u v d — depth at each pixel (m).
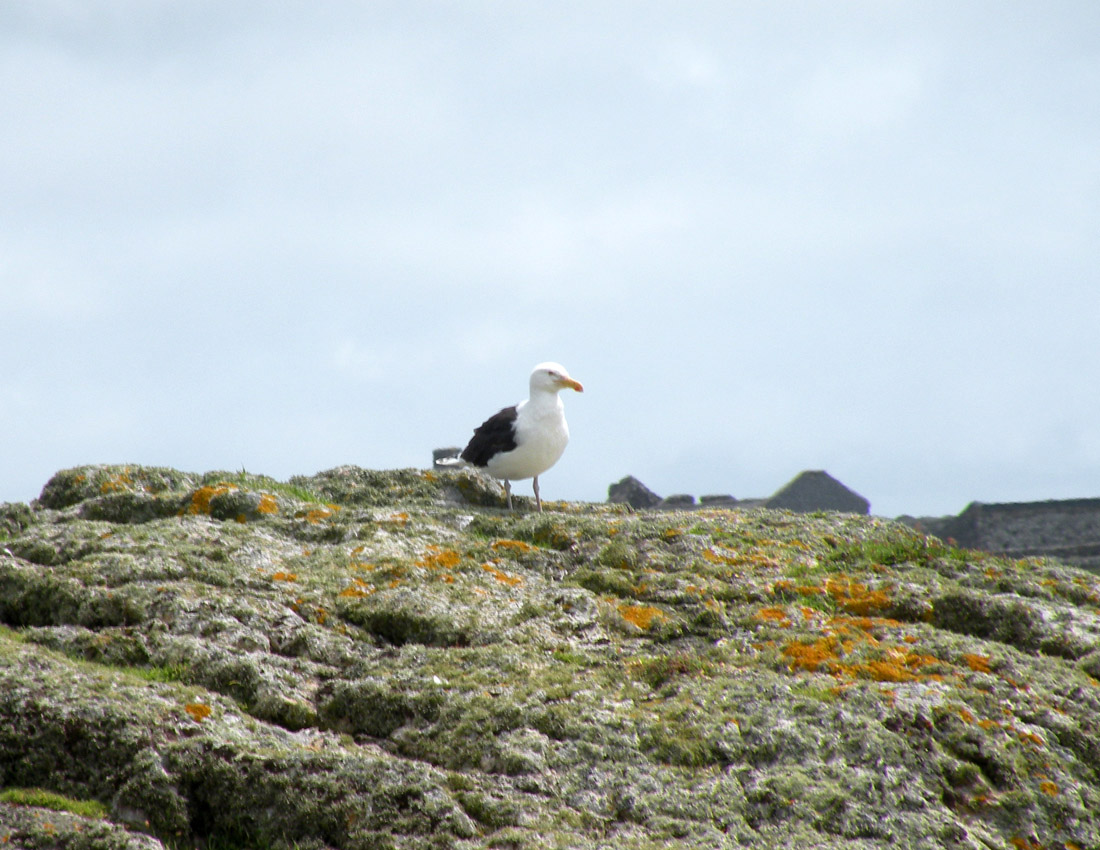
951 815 10.18
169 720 10.67
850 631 13.30
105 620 13.17
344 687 12.05
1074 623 13.64
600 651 13.02
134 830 9.65
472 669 12.34
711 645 13.24
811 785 10.31
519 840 9.56
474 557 15.66
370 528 16.28
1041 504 66.88
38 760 10.19
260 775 10.09
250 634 12.78
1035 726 11.41
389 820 9.77
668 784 10.45
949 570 15.45
